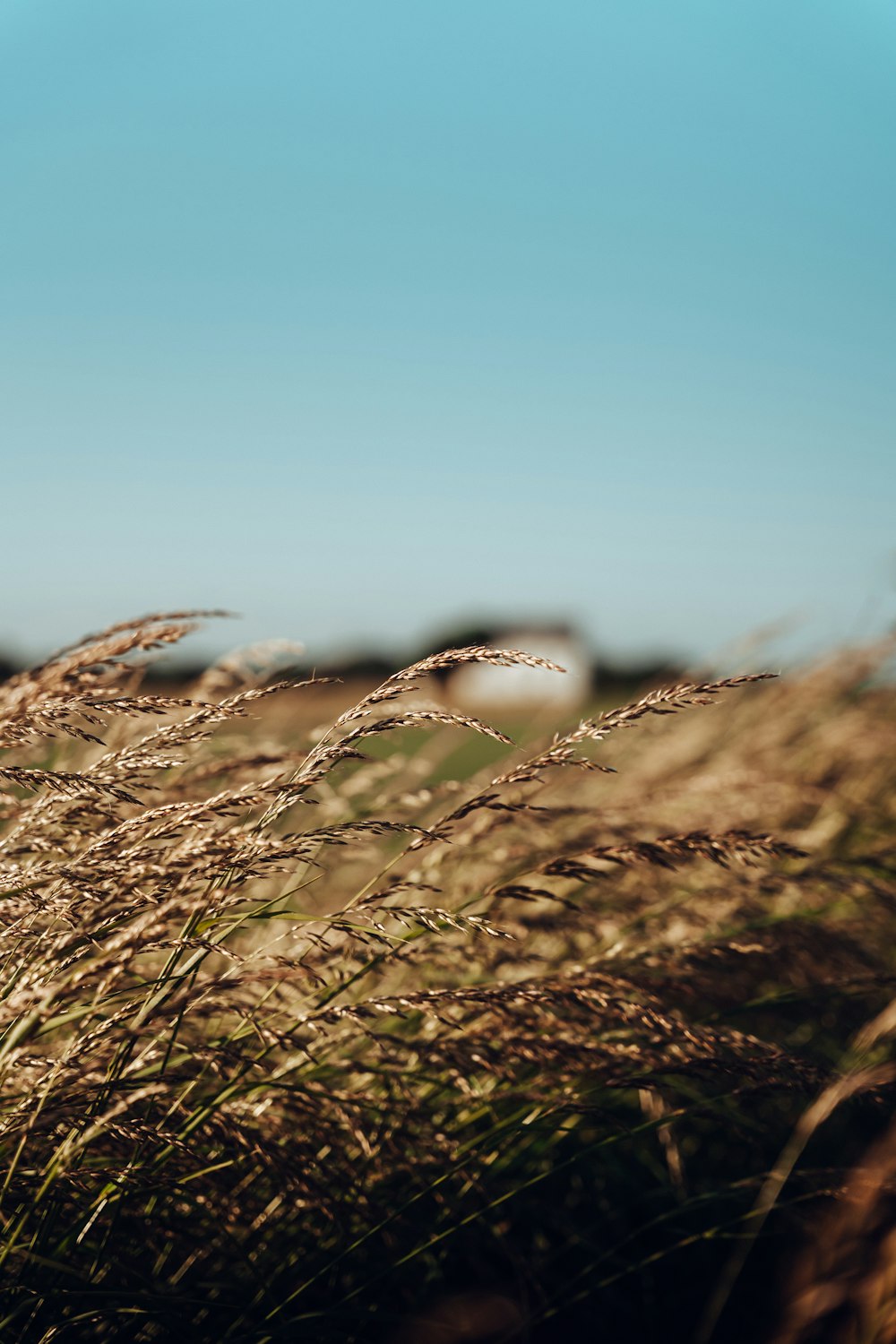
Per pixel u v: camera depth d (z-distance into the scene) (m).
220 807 1.64
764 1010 2.47
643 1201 2.32
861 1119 2.60
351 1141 1.92
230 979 1.58
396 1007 1.67
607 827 2.86
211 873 1.61
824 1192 1.75
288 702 2.87
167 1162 1.66
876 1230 1.75
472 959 2.20
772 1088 1.79
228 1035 1.94
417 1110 1.85
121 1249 1.72
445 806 2.76
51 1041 2.05
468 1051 1.77
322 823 2.71
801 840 3.45
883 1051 2.60
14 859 1.79
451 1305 1.99
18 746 1.92
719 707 4.59
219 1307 1.57
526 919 2.39
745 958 2.29
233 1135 1.52
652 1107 2.41
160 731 1.76
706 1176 2.53
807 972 2.45
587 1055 1.76
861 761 4.11
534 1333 2.04
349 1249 1.64
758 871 2.74
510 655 1.71
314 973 1.64
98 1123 1.42
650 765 4.23
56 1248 1.62
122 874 1.59
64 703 1.71
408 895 2.44
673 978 2.06
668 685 1.79
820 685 4.53
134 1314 1.50
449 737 3.63
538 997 1.74
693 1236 1.88
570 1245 2.10
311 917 1.72
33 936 1.64
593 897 2.91
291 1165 1.52
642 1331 2.06
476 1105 2.14
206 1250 1.77
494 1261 2.16
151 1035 1.65
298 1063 1.96
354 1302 1.88
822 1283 1.65
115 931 1.62
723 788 3.42
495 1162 2.12
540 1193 2.34
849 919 2.68
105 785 1.63
